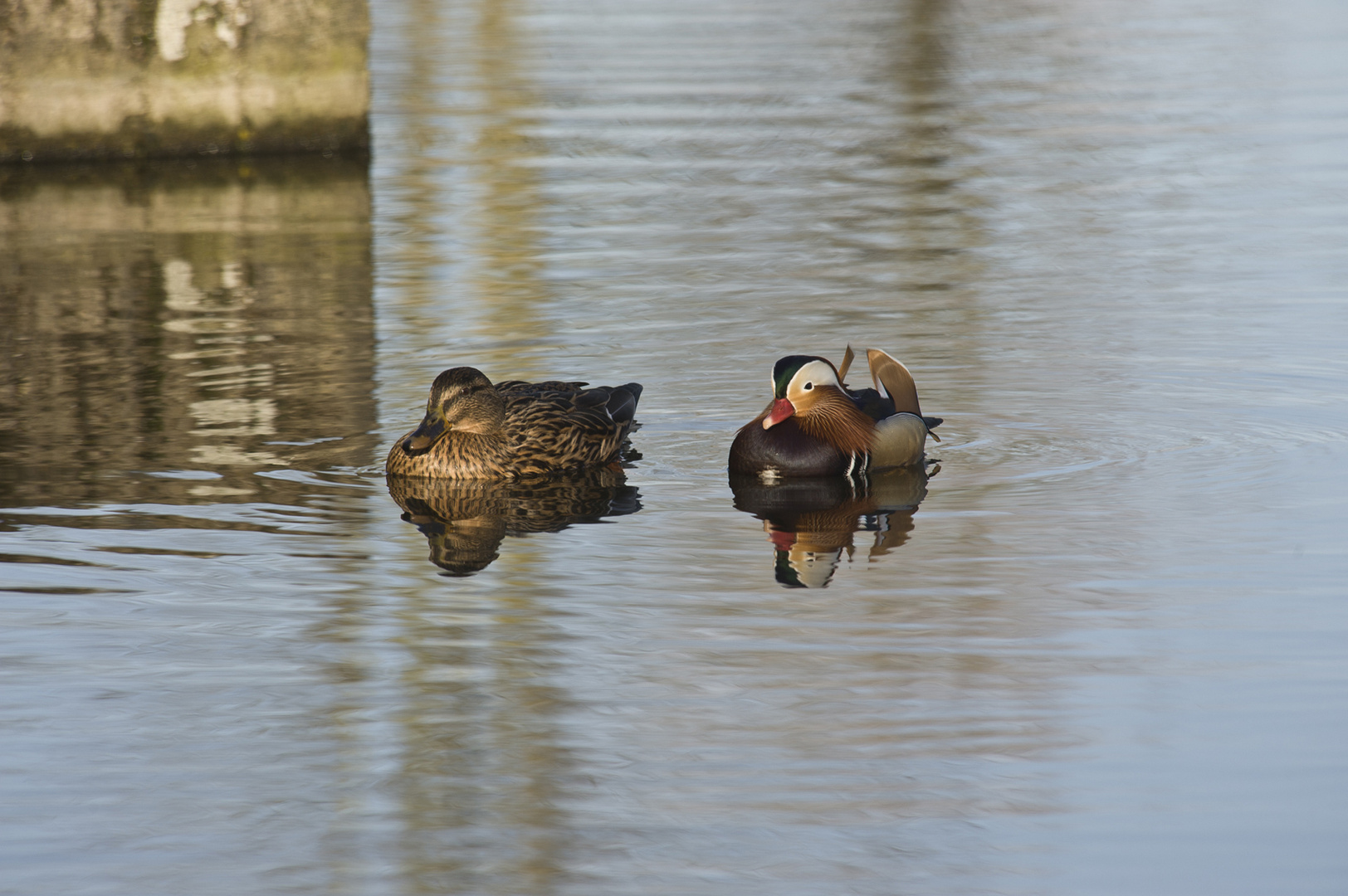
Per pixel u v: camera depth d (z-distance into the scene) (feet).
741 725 28.43
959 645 31.78
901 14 162.61
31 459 44.78
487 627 33.04
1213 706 28.78
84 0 99.55
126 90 101.35
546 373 53.62
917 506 41.16
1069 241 73.15
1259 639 31.71
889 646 31.78
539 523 40.34
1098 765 26.73
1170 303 61.72
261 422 48.60
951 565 36.45
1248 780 26.14
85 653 31.83
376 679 30.50
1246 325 58.08
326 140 103.60
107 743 28.07
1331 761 26.66
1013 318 60.08
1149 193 83.56
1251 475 42.63
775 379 44.52
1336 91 113.50
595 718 28.78
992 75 124.36
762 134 101.24
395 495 42.78
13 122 100.27
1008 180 87.45
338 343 57.67
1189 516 39.45
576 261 70.64
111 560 37.11
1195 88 116.57
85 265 71.72
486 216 81.15
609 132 103.09
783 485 43.68
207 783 26.71
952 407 49.55
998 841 24.53
